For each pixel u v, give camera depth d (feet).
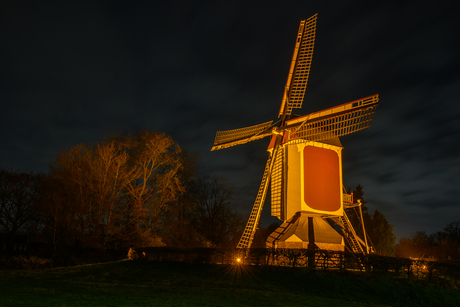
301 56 87.15
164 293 51.78
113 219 109.09
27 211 127.75
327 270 70.64
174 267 73.56
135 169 117.70
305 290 60.80
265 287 60.95
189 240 125.49
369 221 171.83
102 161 110.22
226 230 150.51
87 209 107.24
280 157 91.40
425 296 61.52
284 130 87.71
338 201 90.68
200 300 48.06
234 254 75.87
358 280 66.18
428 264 71.77
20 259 90.22
